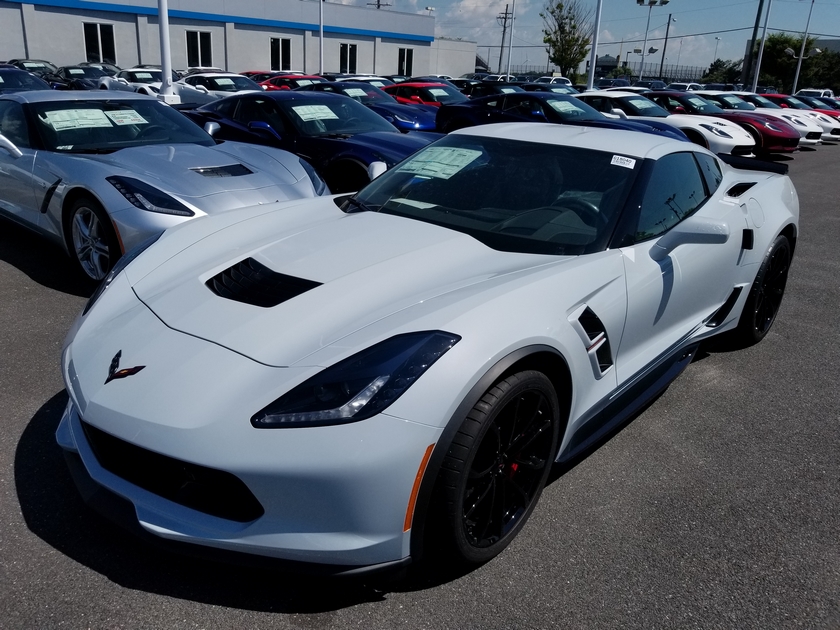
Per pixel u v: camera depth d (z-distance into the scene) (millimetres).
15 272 4844
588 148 3150
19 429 2844
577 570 2195
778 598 2109
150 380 2010
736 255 3525
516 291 2221
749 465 2885
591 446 2713
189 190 4418
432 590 2082
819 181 11930
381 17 41438
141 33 32562
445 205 2992
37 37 30172
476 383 1937
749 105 16766
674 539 2371
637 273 2701
